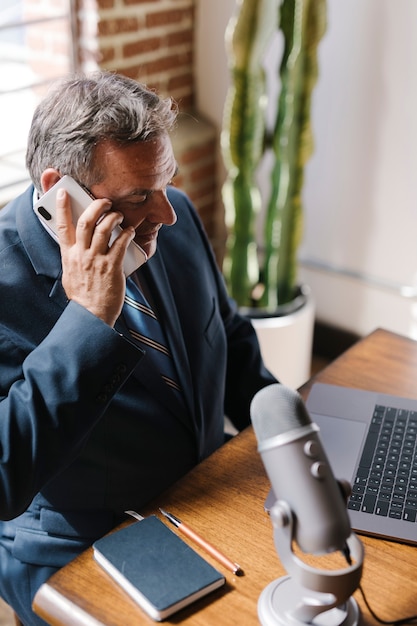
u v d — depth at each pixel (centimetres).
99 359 128
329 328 324
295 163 266
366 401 153
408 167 280
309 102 257
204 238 175
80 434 130
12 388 132
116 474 145
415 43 262
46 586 115
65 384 128
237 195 268
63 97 132
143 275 157
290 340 282
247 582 115
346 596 103
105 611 110
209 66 310
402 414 149
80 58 276
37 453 128
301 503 100
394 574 117
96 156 129
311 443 100
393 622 109
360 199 295
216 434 163
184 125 312
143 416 146
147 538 120
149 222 138
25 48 277
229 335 181
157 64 297
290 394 102
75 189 132
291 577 105
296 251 283
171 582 112
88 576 116
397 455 139
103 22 269
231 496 133
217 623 109
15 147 272
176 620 109
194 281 163
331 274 314
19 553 146
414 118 272
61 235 134
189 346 159
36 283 141
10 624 208
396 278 300
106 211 132
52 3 270
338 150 292
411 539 122
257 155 264
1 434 129
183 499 132
